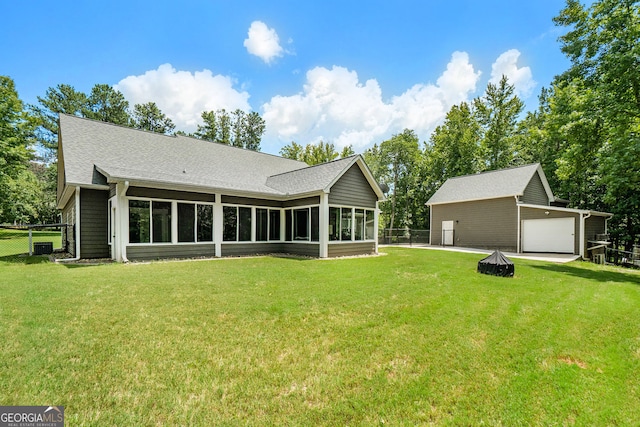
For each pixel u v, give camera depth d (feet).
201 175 42.68
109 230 35.81
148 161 41.24
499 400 8.64
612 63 35.70
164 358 10.37
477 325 14.32
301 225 44.60
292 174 51.52
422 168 106.22
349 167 44.42
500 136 93.91
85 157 36.76
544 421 7.85
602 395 9.12
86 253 34.81
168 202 35.65
